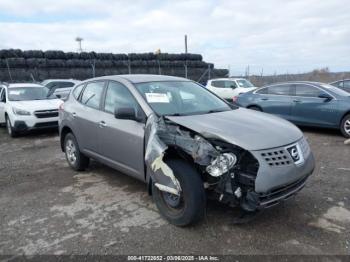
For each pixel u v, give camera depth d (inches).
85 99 209.0
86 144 201.9
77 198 175.3
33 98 399.2
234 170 123.0
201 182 129.7
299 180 133.8
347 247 121.0
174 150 135.7
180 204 135.6
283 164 124.8
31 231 140.5
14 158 270.4
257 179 119.3
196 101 177.5
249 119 150.3
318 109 330.6
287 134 136.6
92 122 190.4
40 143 329.7
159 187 135.9
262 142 125.4
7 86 413.7
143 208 159.5
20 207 166.2
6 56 858.8
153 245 125.9
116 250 123.6
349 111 309.0
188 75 1087.0
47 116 361.4
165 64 1060.5
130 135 159.8
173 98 170.6
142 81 177.8
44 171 228.5
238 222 130.0
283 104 360.8
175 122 142.5
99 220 148.5
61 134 233.1
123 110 153.3
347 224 137.9
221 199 127.1
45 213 158.1
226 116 154.3
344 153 254.5
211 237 129.8
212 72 1112.8
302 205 156.6
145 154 145.3
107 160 183.2
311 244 123.6
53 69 897.5
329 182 187.2
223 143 127.5
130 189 185.9
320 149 270.1
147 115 153.3
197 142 127.8
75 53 950.4
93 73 935.7
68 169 231.0
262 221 141.6
